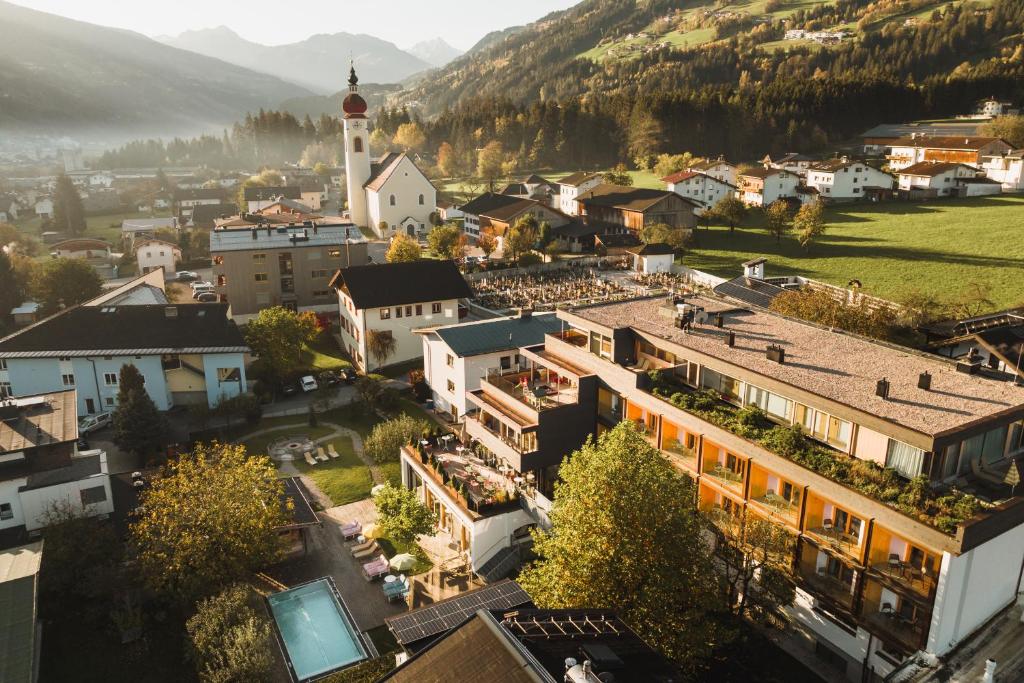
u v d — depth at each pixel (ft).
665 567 98.27
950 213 493.77
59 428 151.43
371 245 428.97
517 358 197.16
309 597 130.11
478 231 483.92
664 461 110.73
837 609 103.96
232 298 298.35
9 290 316.60
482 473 165.48
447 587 137.39
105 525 136.05
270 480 140.36
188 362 216.13
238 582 123.34
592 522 100.48
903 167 640.17
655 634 96.02
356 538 154.40
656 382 138.31
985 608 99.76
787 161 637.71
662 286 356.59
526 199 473.67
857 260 394.11
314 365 252.83
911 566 96.12
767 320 152.97
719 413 123.75
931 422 99.91
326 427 209.26
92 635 122.72
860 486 98.68
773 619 118.32
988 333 148.97
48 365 206.90
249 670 101.71
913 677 89.92
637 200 467.52
